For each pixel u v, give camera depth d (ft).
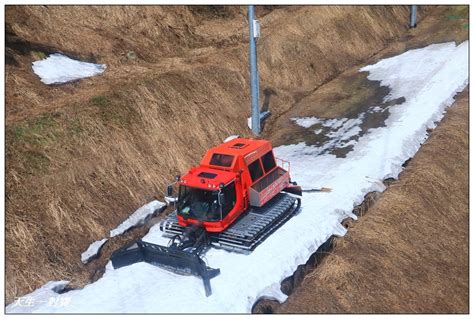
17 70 61.98
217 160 45.98
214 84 73.72
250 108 76.74
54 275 42.93
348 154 66.13
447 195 56.80
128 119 58.54
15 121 51.90
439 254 47.60
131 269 44.16
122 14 83.97
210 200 43.24
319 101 85.81
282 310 38.75
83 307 38.60
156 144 59.06
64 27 75.15
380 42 115.34
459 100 80.64
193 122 65.62
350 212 52.70
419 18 132.98
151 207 52.49
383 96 85.20
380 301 40.34
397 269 44.24
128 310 37.73
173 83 67.62
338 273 42.39
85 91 62.28
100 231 47.88
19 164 47.21
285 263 43.57
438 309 40.81
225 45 88.63
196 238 43.75
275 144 71.56
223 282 40.60
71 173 49.62
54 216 45.78
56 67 66.44
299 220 50.24
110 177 52.31
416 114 75.36
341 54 103.65
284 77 88.33
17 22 69.62
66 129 53.01
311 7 108.68
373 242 46.93
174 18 90.17
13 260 41.29
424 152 64.85
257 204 46.52
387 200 53.78
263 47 87.71
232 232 44.24
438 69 92.53
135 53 77.15
